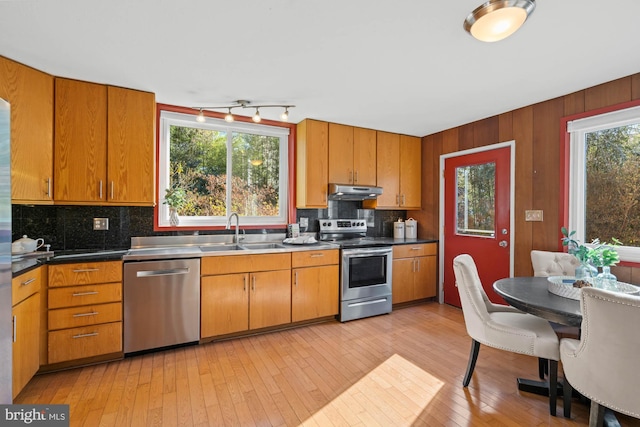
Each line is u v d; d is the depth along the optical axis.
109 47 1.90
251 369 2.21
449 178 3.77
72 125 2.33
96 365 2.24
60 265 2.10
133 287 2.34
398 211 4.36
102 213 2.72
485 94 2.66
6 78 1.99
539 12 1.54
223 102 2.87
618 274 2.31
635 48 1.88
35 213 2.48
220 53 1.98
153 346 2.41
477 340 1.96
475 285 2.01
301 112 3.16
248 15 1.59
